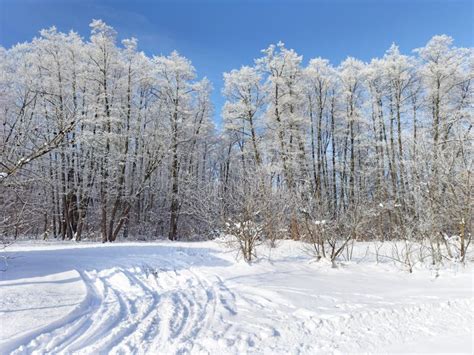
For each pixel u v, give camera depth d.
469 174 9.27
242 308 5.24
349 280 7.50
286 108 21.41
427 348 3.71
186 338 3.96
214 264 8.84
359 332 4.23
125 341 3.82
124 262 8.84
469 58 20.39
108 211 22.61
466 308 5.26
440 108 19.91
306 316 4.82
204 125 25.03
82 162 20.53
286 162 18.83
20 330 3.79
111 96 19.38
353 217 10.11
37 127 6.62
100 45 19.30
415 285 7.08
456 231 10.21
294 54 21.02
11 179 6.35
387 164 20.98
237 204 9.88
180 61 22.91
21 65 18.84
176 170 23.22
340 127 24.48
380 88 23.33
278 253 11.00
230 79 21.61
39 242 16.84
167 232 28.11
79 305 4.83
